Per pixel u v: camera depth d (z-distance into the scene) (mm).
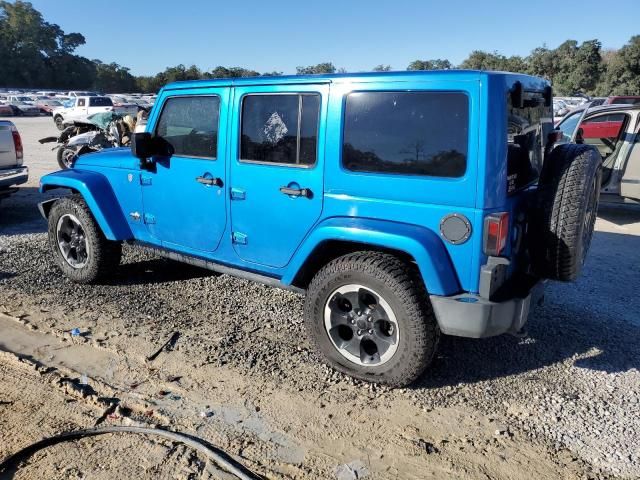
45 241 7152
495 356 4141
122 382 3705
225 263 4504
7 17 97000
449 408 3461
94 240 5254
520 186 3625
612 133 8859
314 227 3842
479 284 3287
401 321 3447
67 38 105375
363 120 3545
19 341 4270
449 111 3252
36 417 3314
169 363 3961
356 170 3598
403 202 3443
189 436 3141
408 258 3631
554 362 4051
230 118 4156
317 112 3723
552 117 4438
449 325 3326
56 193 10516
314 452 3031
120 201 5176
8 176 8312
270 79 3920
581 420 3340
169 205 4738
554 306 5094
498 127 3164
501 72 3287
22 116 46438
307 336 4113
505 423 3309
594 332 4551
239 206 4219
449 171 3277
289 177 3887
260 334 4465
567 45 56094
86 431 3174
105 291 5352
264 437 3152
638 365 4016
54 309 4891
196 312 4883
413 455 3012
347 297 3684
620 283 5738
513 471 2891
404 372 3518
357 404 3488
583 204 3367
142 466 2906
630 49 49781
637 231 8047
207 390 3619
